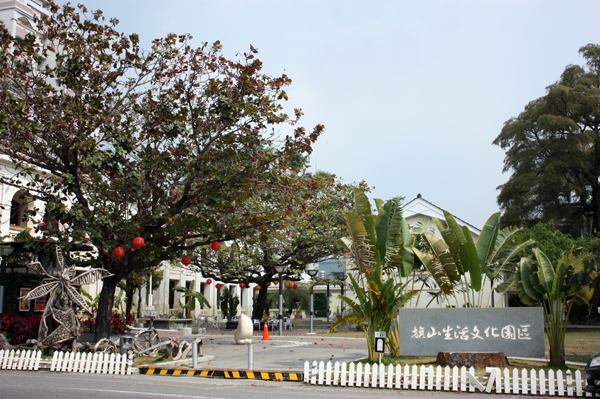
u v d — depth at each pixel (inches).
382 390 376.8
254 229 601.3
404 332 457.7
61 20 569.9
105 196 564.1
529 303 518.3
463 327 456.8
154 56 566.6
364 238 464.4
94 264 597.6
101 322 572.1
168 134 529.0
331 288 2062.0
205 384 389.7
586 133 1519.4
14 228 989.2
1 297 598.5
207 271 1117.1
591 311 1519.4
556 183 1476.4
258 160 560.7
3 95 506.9
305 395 338.6
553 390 355.6
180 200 562.9
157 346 527.8
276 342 796.6
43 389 343.0
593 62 1739.7
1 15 1007.0
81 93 555.5
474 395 359.3
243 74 537.3
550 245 1280.8
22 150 534.6
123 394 325.1
